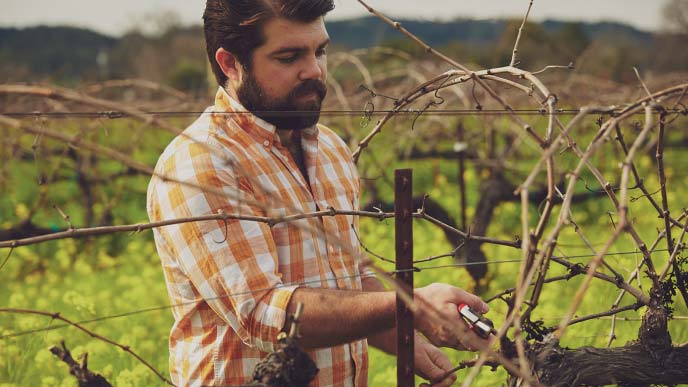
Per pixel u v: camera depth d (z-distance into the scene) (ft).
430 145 37.24
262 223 8.00
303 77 8.23
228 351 8.20
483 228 25.25
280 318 7.60
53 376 16.10
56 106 24.43
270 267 7.88
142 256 27.43
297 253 8.26
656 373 8.62
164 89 26.94
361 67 27.58
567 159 27.43
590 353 8.51
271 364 6.97
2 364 16.08
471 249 20.16
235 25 8.15
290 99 8.27
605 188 8.40
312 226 8.38
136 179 38.91
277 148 8.45
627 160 6.26
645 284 15.92
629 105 7.31
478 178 37.60
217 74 8.67
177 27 138.82
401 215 7.66
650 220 27.07
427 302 7.17
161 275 25.52
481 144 37.29
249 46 8.17
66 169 34.37
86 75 30.76
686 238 14.32
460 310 7.70
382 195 33.81
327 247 8.52
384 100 31.30
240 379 8.20
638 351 8.67
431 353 9.27
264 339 7.71
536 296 7.58
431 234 27.43
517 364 8.18
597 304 17.03
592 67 42.37
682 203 32.12
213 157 8.01
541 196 30.91
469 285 19.89
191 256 7.94
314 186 8.71
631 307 9.09
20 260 28.02
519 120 7.23
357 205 9.36
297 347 6.97
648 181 35.19
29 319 18.35
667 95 7.39
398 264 7.70
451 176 43.47
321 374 8.45
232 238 7.86
